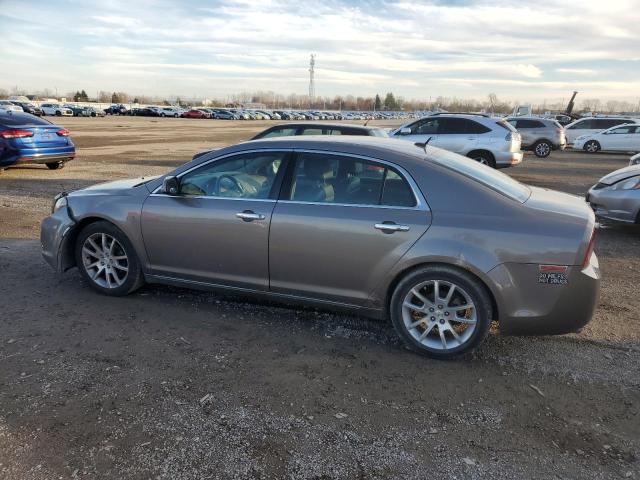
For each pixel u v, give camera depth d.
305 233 3.89
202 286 4.43
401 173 3.78
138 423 2.92
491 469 2.64
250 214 4.05
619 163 20.45
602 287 5.49
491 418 3.07
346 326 4.27
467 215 3.60
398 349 3.90
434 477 2.57
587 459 2.73
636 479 2.58
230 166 4.27
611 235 7.90
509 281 3.48
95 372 3.45
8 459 2.61
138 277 4.65
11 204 9.06
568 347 3.99
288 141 4.16
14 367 3.48
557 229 3.46
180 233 4.32
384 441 2.84
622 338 4.18
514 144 13.57
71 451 2.68
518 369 3.64
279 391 3.29
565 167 18.56
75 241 4.87
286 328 4.21
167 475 2.53
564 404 3.23
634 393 3.36
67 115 66.44
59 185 11.25
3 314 4.33
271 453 2.71
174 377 3.42
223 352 3.78
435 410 3.14
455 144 13.69
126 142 25.00
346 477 2.56
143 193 4.55
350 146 3.98
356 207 3.81
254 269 4.14
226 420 2.97
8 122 12.06
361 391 3.32
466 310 3.66
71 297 4.73
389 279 3.75
